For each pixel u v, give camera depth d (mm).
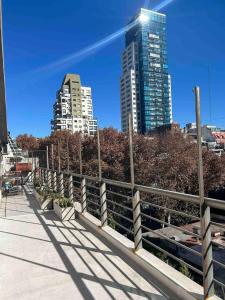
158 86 68625
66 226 7039
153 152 31141
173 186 27469
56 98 104312
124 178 29906
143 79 68188
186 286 3404
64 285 3938
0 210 9727
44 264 4691
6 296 3760
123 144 32219
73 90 100312
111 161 31484
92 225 6605
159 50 74500
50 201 9492
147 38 74625
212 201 2967
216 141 26375
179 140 31297
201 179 3086
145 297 3490
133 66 71000
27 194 13789
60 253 5133
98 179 6391
